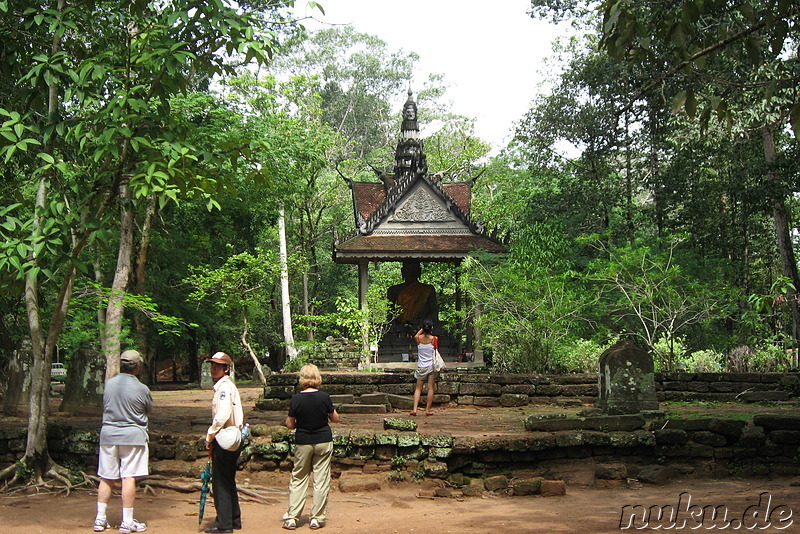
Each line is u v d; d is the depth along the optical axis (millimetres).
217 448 8625
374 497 10992
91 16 11898
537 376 18484
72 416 15961
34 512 9688
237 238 37844
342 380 18234
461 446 11922
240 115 30203
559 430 12859
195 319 37312
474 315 28188
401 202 32125
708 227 33750
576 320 24219
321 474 8930
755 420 12750
